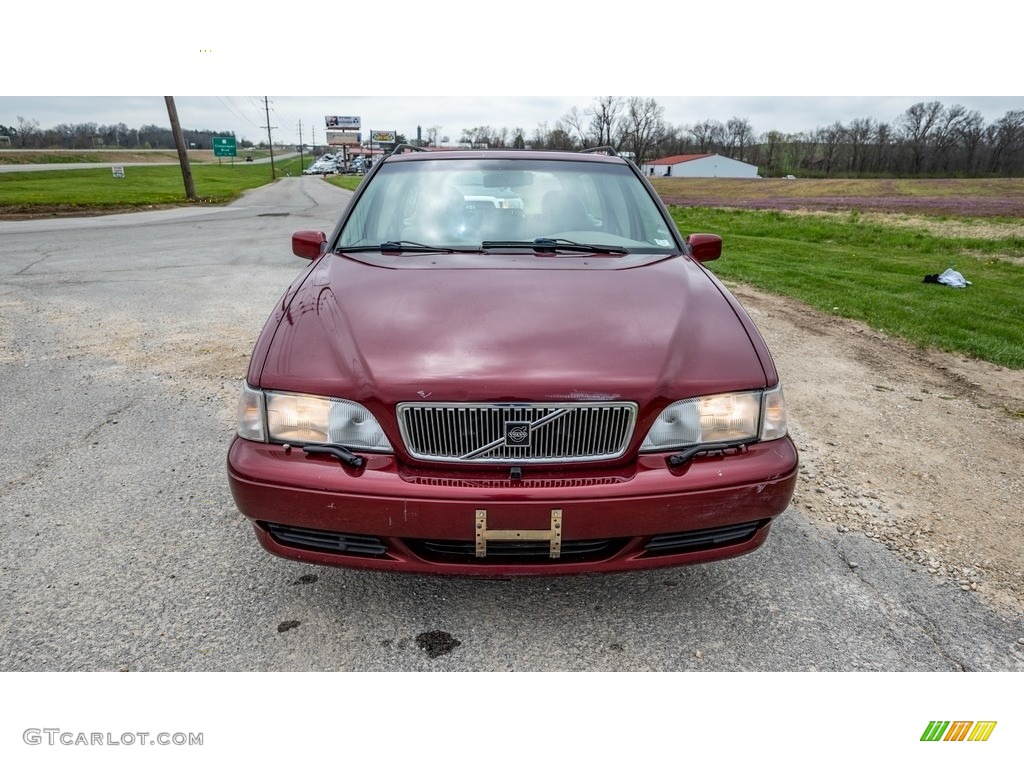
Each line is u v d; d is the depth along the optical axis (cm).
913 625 225
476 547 190
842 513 299
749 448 203
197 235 1398
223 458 339
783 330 668
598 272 256
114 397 426
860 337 649
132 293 761
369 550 197
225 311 675
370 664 205
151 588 236
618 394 191
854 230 2078
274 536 204
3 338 562
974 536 283
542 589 240
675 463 195
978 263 1384
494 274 248
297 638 214
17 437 362
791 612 230
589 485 189
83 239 1295
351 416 194
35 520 278
